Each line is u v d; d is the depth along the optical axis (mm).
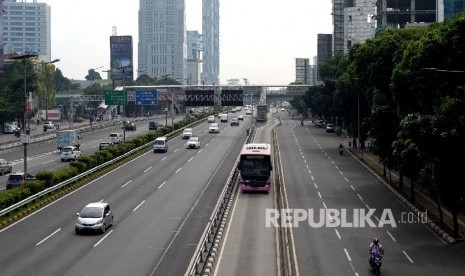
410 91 60000
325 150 109312
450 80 54719
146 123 190000
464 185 43281
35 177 62438
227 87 166750
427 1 163625
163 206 55906
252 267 35781
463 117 42156
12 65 159000
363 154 100875
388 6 170125
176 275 33938
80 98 187125
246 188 63875
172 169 81625
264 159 64125
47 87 184250
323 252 40844
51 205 55812
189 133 127625
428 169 45250
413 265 38031
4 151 107188
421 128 43156
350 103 105812
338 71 139750
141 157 95438
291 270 36188
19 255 38062
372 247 36469
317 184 71312
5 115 140875
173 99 151375
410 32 81000
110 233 44688
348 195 63969
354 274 35781
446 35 55219
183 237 43531
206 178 73750
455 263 38594
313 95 174125
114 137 117062
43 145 119500
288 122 197500
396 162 57875
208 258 35969
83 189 65000
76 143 110062
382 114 64875
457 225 45000
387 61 77625
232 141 121938
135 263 36406
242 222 49375
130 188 65938
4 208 49781
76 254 38438
